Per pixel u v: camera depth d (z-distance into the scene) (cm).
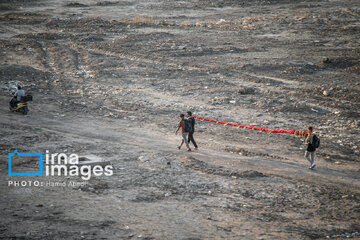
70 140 5362
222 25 19475
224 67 11944
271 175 4541
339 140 6412
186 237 2653
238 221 3091
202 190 3816
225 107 8338
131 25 18962
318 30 17850
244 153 5466
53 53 13325
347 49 14312
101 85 9756
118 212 3039
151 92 9356
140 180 3944
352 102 8819
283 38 16450
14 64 11138
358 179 4656
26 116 6688
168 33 17000
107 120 6906
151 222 2892
